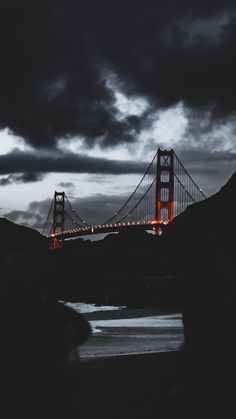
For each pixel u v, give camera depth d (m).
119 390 8.42
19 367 4.13
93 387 8.77
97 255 68.56
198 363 3.96
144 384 8.94
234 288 3.96
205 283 4.00
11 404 4.09
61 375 4.21
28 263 4.44
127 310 41.75
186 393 3.96
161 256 59.50
